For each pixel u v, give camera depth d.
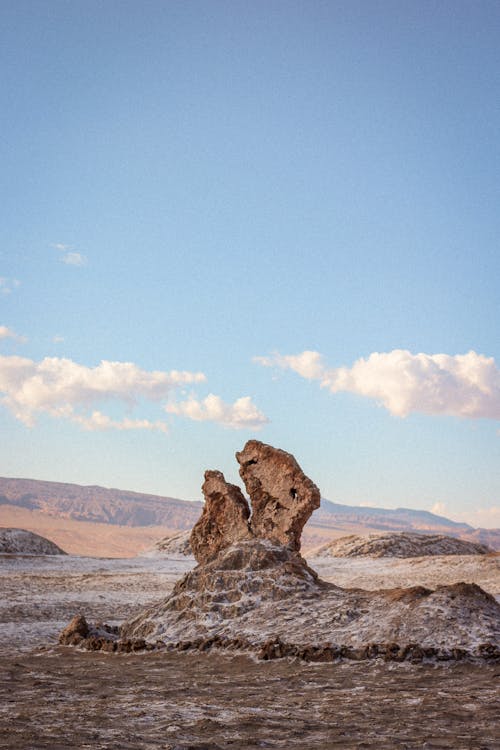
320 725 8.28
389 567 38.06
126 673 12.66
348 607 15.01
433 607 13.92
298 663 13.02
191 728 8.09
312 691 10.70
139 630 16.83
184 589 17.42
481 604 14.16
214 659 13.96
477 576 33.09
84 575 34.78
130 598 27.50
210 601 16.61
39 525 161.38
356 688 10.82
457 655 12.45
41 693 10.59
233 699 10.09
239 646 14.41
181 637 15.78
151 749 6.99
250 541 18.16
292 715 8.90
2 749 6.79
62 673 12.70
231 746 7.22
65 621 21.73
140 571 38.56
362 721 8.50
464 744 7.27
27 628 19.83
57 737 7.42
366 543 48.84
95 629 17.36
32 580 32.44
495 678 11.20
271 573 16.98
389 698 9.97
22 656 15.31
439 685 10.84
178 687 11.16
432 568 35.94
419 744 7.27
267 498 19.14
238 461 19.66
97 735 7.59
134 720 8.53
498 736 7.66
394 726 8.19
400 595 14.91
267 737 7.66
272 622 15.23
